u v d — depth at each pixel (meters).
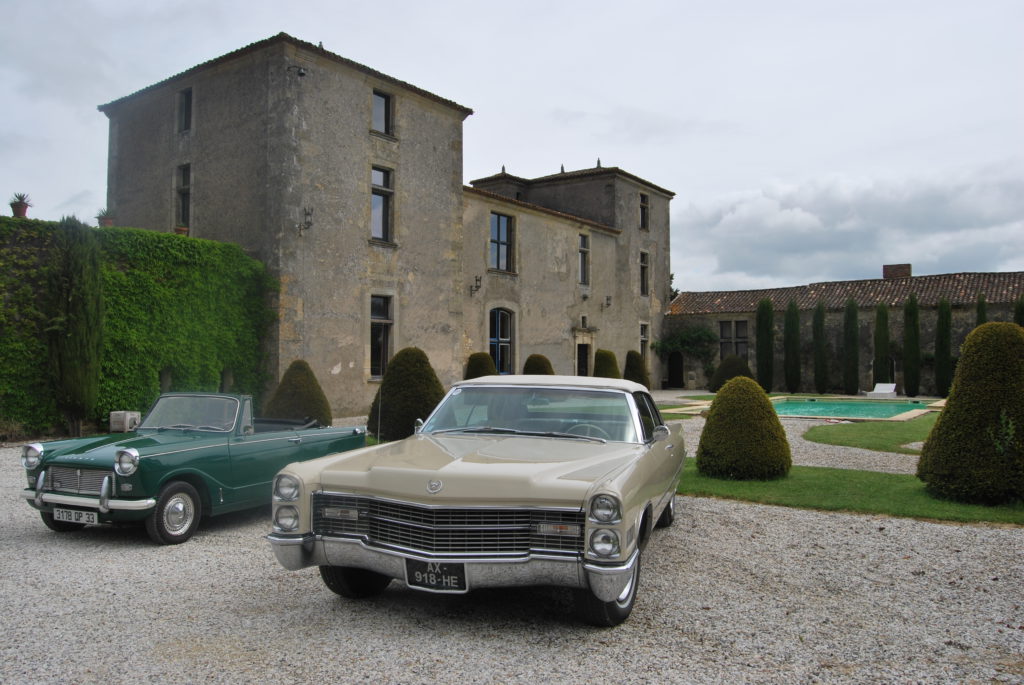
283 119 17.86
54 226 14.27
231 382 17.30
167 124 20.58
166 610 4.67
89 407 14.26
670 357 38.88
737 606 4.76
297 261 18.03
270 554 6.17
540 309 28.28
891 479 9.61
